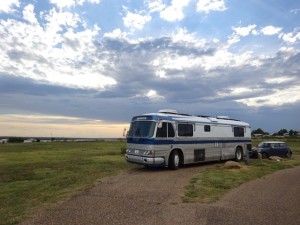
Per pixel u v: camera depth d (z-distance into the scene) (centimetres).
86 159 2230
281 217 789
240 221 746
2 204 934
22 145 4919
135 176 1425
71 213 805
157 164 1597
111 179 1330
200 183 1241
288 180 1411
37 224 721
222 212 822
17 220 754
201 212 817
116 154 2761
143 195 1013
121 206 872
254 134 9612
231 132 2220
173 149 1695
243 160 2341
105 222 731
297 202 956
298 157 2869
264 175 1545
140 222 731
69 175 1458
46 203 916
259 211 841
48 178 1408
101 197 984
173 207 866
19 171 1634
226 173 1550
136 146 1653
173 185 1196
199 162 1917
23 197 1017
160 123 1628
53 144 5353
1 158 2458
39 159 2361
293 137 8769
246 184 1257
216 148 2048
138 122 1686
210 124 2009
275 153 2661
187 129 1809
